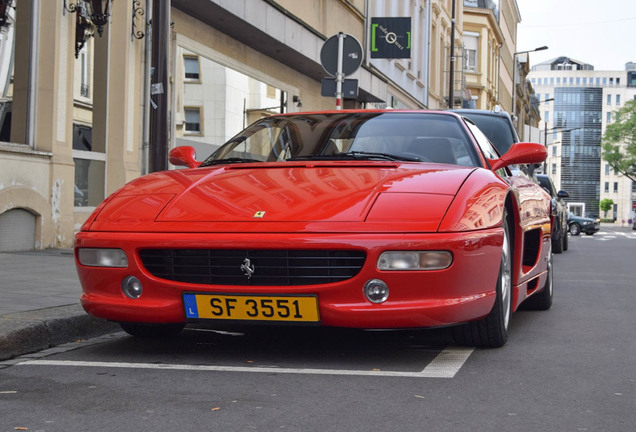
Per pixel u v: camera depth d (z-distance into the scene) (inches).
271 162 212.1
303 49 716.0
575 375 171.6
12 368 172.9
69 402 143.6
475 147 220.5
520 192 221.9
